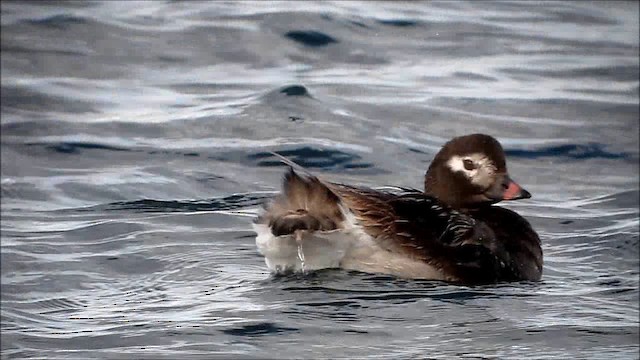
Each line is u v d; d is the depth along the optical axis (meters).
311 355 10.34
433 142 19.17
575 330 11.14
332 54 23.56
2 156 17.98
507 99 21.30
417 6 26.98
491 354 10.48
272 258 11.98
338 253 12.05
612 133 19.98
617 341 10.90
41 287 12.72
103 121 19.62
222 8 25.66
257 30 24.31
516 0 28.98
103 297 12.33
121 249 14.00
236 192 16.73
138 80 21.88
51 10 25.44
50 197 16.33
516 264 12.87
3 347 10.78
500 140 19.50
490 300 11.93
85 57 22.95
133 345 10.68
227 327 10.96
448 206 12.77
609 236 15.05
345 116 19.84
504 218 13.28
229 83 21.69
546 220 15.92
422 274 12.21
